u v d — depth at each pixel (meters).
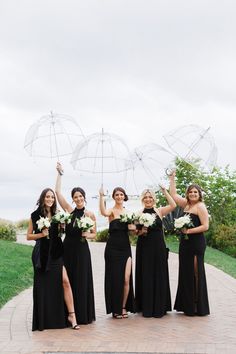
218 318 8.37
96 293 10.73
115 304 8.33
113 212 8.48
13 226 23.77
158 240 8.53
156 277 8.47
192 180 25.09
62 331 7.57
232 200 25.73
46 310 7.68
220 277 13.22
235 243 23.53
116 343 6.92
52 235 7.75
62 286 7.76
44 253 7.66
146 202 8.70
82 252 7.99
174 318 8.37
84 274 7.96
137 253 8.67
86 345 6.84
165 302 8.55
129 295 8.50
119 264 8.34
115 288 8.33
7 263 13.71
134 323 8.04
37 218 7.81
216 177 25.94
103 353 6.51
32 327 7.61
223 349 6.64
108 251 8.41
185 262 8.55
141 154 9.11
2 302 9.55
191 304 8.48
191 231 8.46
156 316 8.40
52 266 7.70
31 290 10.96
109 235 8.49
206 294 8.61
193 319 8.29
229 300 9.96
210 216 25.30
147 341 7.02
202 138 8.98
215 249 23.42
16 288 10.88
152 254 8.49
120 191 8.48
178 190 24.84
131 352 6.53
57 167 8.34
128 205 11.07
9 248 17.36
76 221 8.01
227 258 19.73
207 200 25.52
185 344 6.86
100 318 8.42
